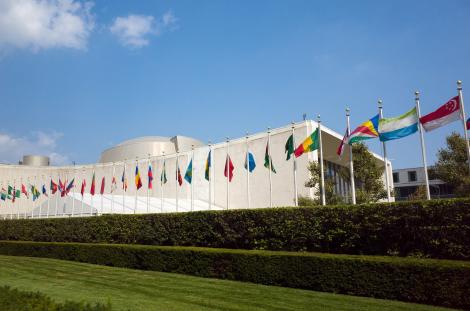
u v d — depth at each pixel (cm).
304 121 3947
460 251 1329
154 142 6588
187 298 1305
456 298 1159
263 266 1573
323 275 1418
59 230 2928
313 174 3030
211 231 2023
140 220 2417
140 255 2056
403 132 1745
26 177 6144
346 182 4997
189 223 2142
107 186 5731
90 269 2050
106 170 5812
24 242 2859
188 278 1717
